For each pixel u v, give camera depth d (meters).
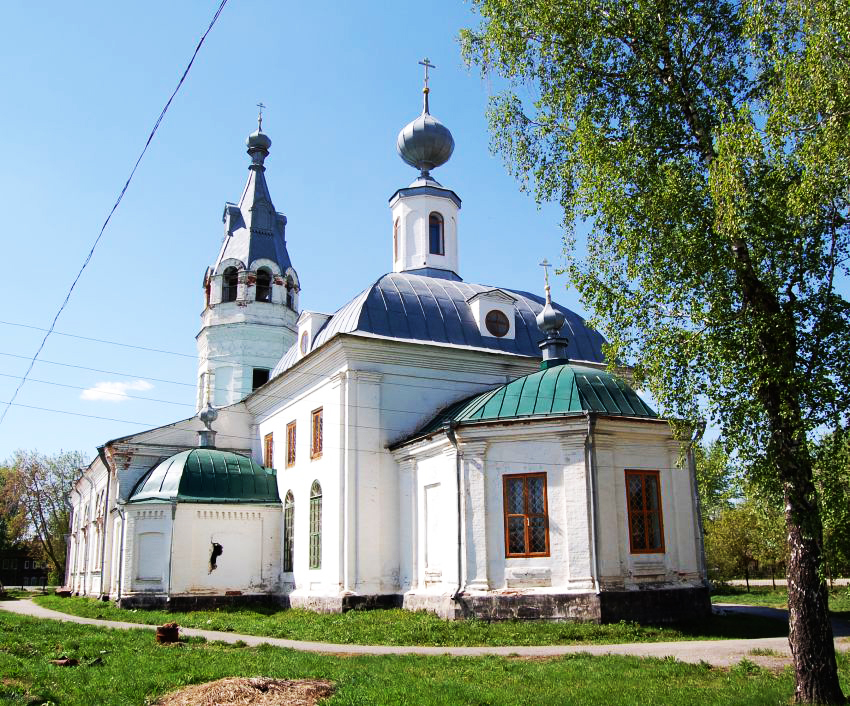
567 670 12.70
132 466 32.56
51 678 11.90
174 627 17.02
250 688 10.72
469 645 17.02
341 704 10.11
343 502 23.95
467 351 26.16
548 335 25.06
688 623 19.66
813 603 10.83
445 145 33.50
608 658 13.91
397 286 27.59
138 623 23.44
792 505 11.24
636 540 20.41
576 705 10.09
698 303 12.20
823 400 11.11
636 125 13.72
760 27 11.96
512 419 20.81
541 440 20.67
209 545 28.30
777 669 12.77
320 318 29.48
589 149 13.71
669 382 12.68
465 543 20.67
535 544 20.23
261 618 23.89
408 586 23.28
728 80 13.53
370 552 23.77
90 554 38.34
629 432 20.81
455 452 21.47
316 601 24.72
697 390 12.30
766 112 12.29
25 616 23.17
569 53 14.36
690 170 12.91
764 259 11.59
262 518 29.36
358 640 17.77
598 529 19.59
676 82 13.44
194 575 27.78
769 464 11.58
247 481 29.84
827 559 10.95
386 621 20.30
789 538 11.27
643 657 13.95
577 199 14.21
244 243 39.91
